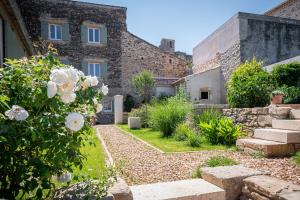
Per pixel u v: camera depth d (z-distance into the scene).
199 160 4.46
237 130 6.21
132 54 19.50
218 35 15.03
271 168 3.48
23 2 16.97
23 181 1.86
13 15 6.23
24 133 1.75
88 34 18.50
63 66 2.16
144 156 5.01
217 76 14.78
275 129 5.20
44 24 17.28
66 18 17.84
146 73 17.77
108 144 6.72
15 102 1.83
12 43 7.42
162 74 20.22
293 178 2.89
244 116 6.71
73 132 1.91
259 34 12.80
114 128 12.03
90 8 18.53
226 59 14.02
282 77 7.65
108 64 18.78
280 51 13.09
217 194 2.52
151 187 2.67
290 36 13.33
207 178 2.85
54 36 17.73
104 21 18.86
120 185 2.27
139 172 3.78
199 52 18.27
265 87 7.08
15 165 1.84
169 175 3.58
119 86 18.89
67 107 1.98
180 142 6.86
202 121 7.29
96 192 1.94
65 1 17.89
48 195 1.93
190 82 14.54
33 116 1.85
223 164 3.43
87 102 2.12
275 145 4.37
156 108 9.27
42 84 1.86
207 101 14.56
